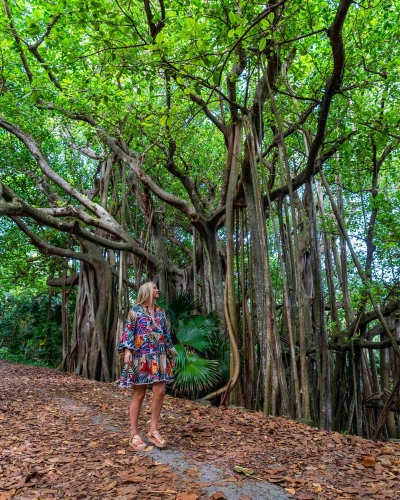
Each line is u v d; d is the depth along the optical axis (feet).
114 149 35.12
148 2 20.98
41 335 53.67
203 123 42.73
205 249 33.06
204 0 23.32
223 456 12.63
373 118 24.57
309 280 36.24
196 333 27.84
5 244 50.01
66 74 29.27
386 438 29.17
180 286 39.14
